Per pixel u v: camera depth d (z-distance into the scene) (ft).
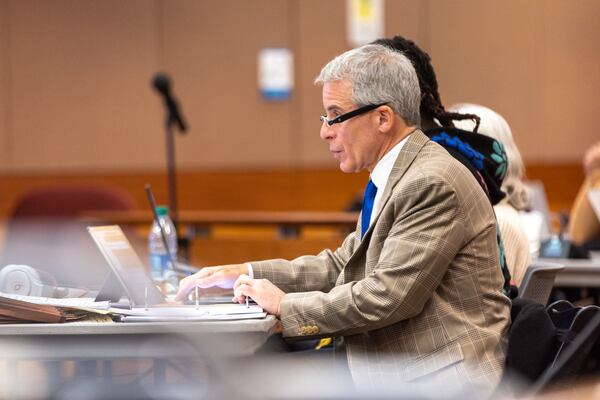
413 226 17.72
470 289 17.90
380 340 18.17
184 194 64.69
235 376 9.87
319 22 64.44
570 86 64.85
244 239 42.29
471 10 64.75
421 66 21.26
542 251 31.78
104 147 64.44
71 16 64.23
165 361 18.93
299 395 9.61
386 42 21.50
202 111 64.69
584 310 16.84
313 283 20.81
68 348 16.33
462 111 24.54
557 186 64.95
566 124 64.90
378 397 9.66
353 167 19.10
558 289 31.99
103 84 64.44
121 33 64.49
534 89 64.80
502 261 19.53
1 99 64.34
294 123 64.64
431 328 17.78
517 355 17.24
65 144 64.44
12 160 64.44
